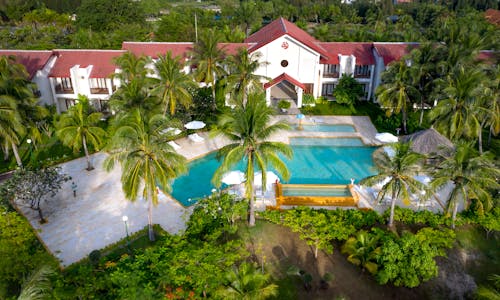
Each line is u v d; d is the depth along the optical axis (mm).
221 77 51625
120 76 45281
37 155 42156
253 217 30656
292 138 46250
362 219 30578
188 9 120688
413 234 29156
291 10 131875
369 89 56469
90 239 29594
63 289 21422
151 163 27156
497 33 58156
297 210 30766
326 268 27312
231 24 107250
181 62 53812
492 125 40812
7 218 27672
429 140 36781
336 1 152750
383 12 134500
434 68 44125
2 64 37844
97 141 39688
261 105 27156
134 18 103438
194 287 22328
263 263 27453
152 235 29109
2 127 35000
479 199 29234
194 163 41000
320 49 53406
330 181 37906
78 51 53562
